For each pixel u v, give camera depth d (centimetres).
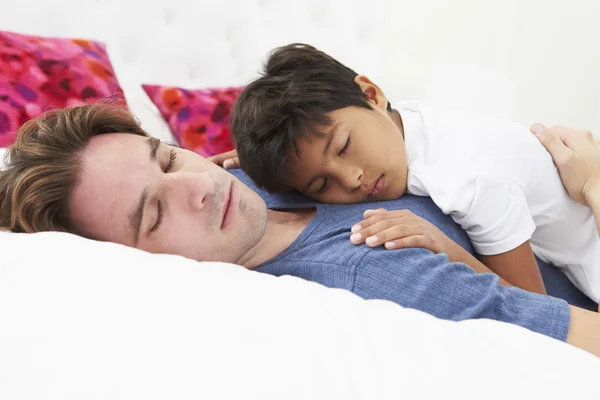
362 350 43
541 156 108
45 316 46
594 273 109
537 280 99
